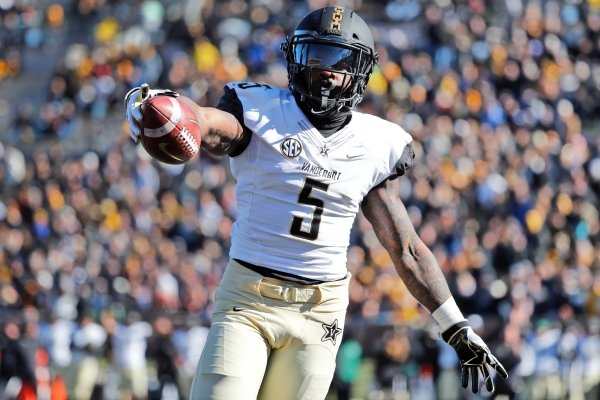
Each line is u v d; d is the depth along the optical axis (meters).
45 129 63.88
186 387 40.44
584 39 67.50
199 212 53.53
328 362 13.77
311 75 13.38
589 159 60.41
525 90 62.94
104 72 65.06
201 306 47.00
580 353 42.62
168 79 63.59
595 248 55.06
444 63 63.81
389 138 13.80
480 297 45.84
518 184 55.31
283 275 13.50
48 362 38.44
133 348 39.91
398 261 14.08
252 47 64.94
